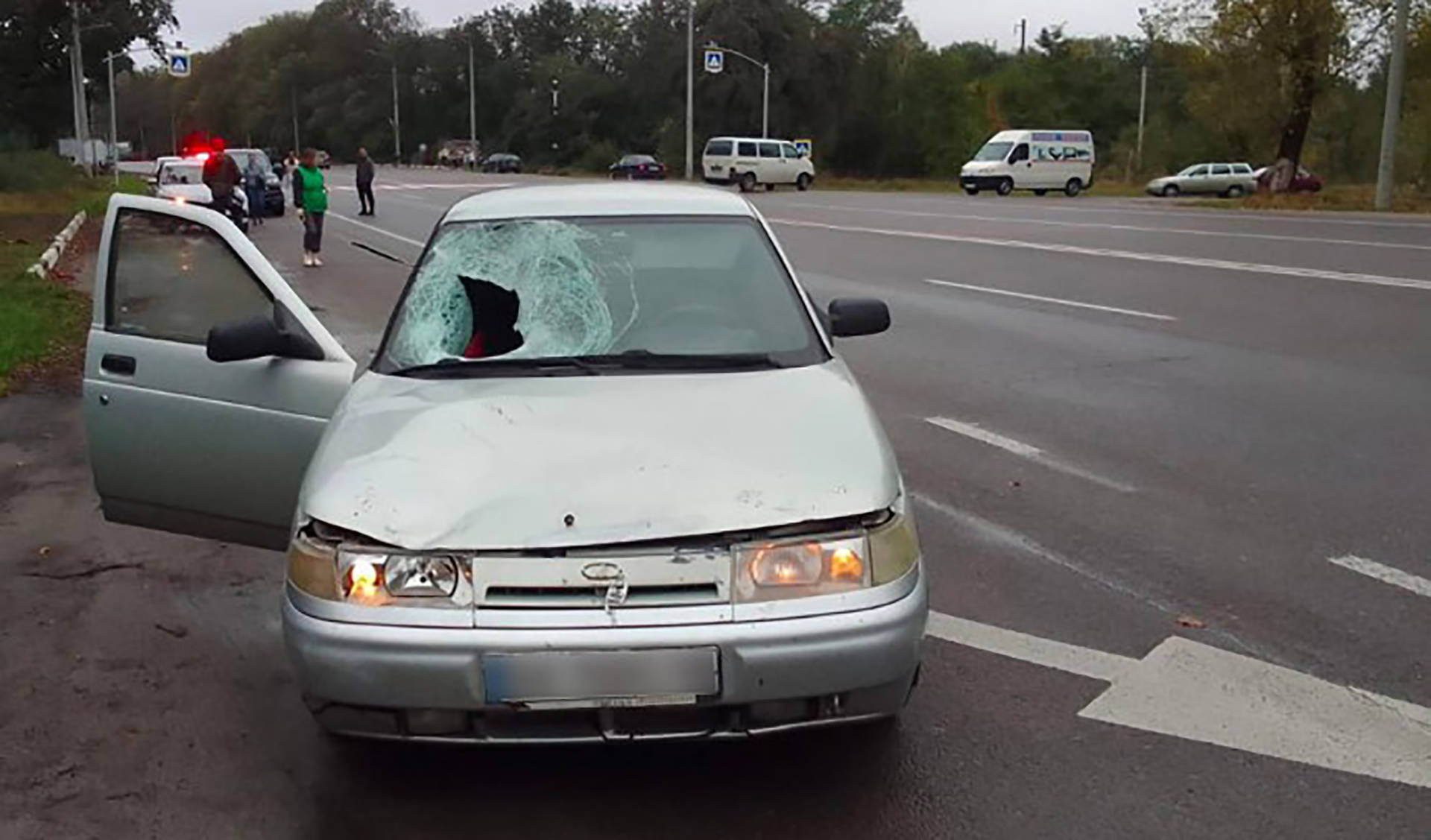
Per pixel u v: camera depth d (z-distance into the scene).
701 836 3.42
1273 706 4.13
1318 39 40.72
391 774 3.77
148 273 4.67
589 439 3.59
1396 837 3.37
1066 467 7.04
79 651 4.74
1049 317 12.59
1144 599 5.08
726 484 3.35
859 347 11.02
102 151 69.81
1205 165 52.81
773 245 4.91
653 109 94.81
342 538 3.32
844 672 3.23
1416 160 44.72
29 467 7.31
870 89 83.62
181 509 4.68
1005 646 4.64
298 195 19.16
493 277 4.60
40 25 60.59
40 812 3.60
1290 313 12.50
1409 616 4.88
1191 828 3.43
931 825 3.46
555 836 3.43
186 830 3.50
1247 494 6.47
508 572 3.21
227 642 4.83
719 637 3.16
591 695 3.16
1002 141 51.34
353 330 12.47
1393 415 8.11
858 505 3.34
